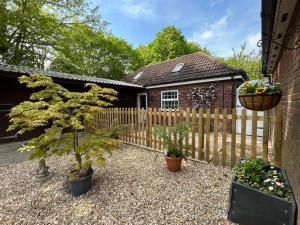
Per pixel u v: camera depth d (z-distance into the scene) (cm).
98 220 195
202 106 823
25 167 369
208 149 362
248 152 432
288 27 214
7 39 1122
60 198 243
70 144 278
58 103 264
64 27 1342
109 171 331
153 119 487
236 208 180
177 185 270
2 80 597
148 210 211
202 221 188
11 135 619
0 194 256
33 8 1109
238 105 736
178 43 2188
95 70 1814
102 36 1806
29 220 199
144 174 315
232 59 1580
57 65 1422
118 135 508
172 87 957
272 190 166
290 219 147
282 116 276
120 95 1024
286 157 216
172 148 331
